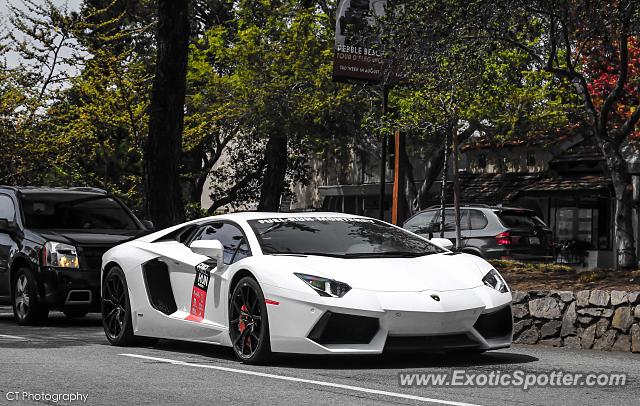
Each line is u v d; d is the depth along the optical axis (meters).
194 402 6.46
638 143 28.84
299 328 8.17
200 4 47.59
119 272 10.55
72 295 13.24
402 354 9.27
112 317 10.62
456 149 24.20
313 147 43.38
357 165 51.44
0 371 8.05
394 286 8.29
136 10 44.72
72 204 14.66
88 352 9.67
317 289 8.18
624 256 16.06
